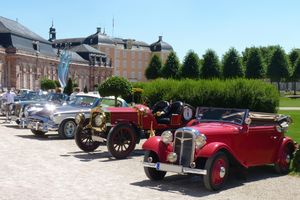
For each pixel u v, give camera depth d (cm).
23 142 1566
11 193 786
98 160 1208
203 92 2067
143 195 796
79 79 10906
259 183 930
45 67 9144
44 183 876
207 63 8462
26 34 8881
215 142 869
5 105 2462
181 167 859
